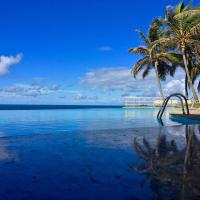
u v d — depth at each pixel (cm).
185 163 418
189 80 2550
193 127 980
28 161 438
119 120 2050
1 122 1891
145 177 343
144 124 1722
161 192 289
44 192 293
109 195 284
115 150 538
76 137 737
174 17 2353
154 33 3006
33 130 1443
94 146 588
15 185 316
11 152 520
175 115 1877
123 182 324
